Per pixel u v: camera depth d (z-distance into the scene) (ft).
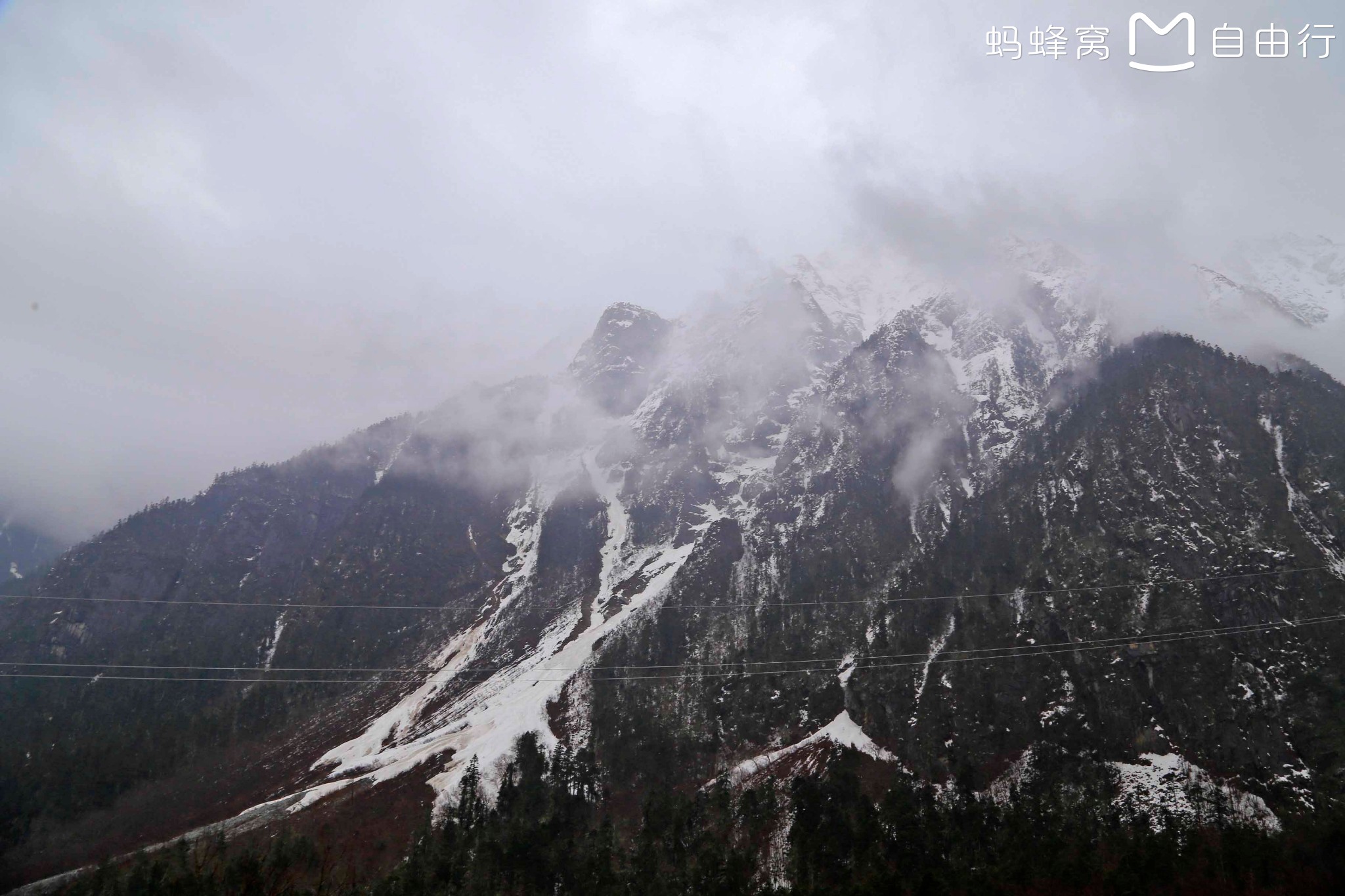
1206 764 638.53
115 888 591.37
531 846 612.29
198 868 599.98
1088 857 552.00
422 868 594.65
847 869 577.02
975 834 589.32
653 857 598.34
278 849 627.05
